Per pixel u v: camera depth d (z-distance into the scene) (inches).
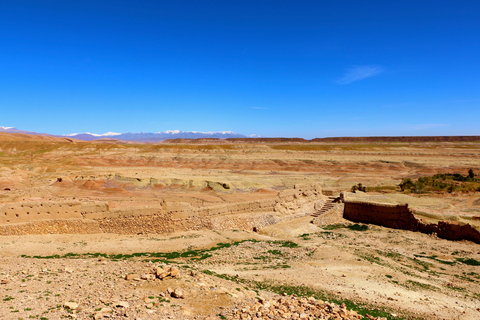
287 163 4928.6
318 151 7027.6
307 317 469.4
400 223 1405.0
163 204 1190.9
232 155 5905.5
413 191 2453.2
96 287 537.6
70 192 2541.8
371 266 888.9
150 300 484.7
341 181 3334.2
